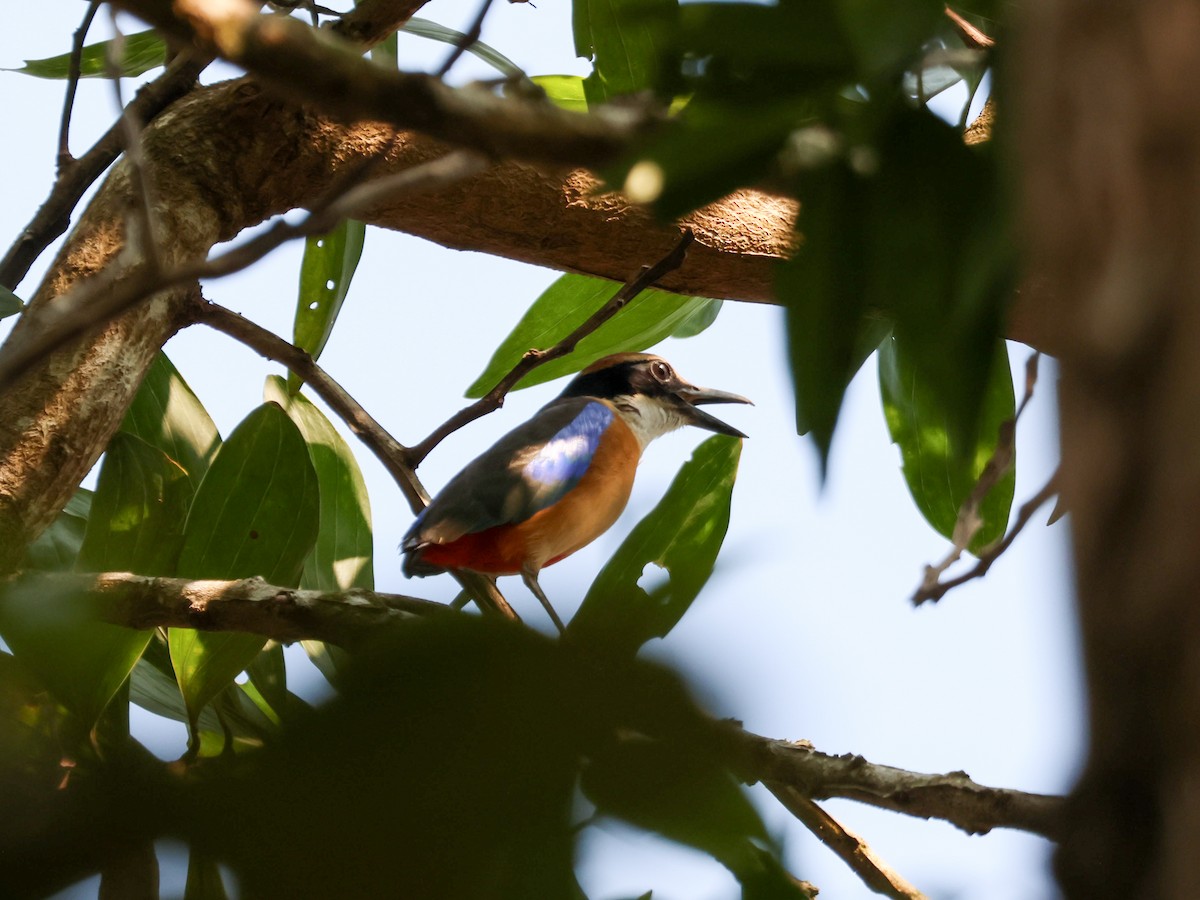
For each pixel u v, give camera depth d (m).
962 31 3.38
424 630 1.95
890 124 3.20
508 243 8.70
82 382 6.86
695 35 3.04
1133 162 1.62
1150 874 1.54
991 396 8.33
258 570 6.76
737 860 2.61
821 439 3.25
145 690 6.95
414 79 2.90
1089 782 1.58
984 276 3.05
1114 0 1.68
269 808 1.89
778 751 5.11
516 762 1.91
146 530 6.20
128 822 1.90
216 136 7.90
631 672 1.93
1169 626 1.48
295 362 8.55
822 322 3.25
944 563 4.49
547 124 3.01
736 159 3.10
